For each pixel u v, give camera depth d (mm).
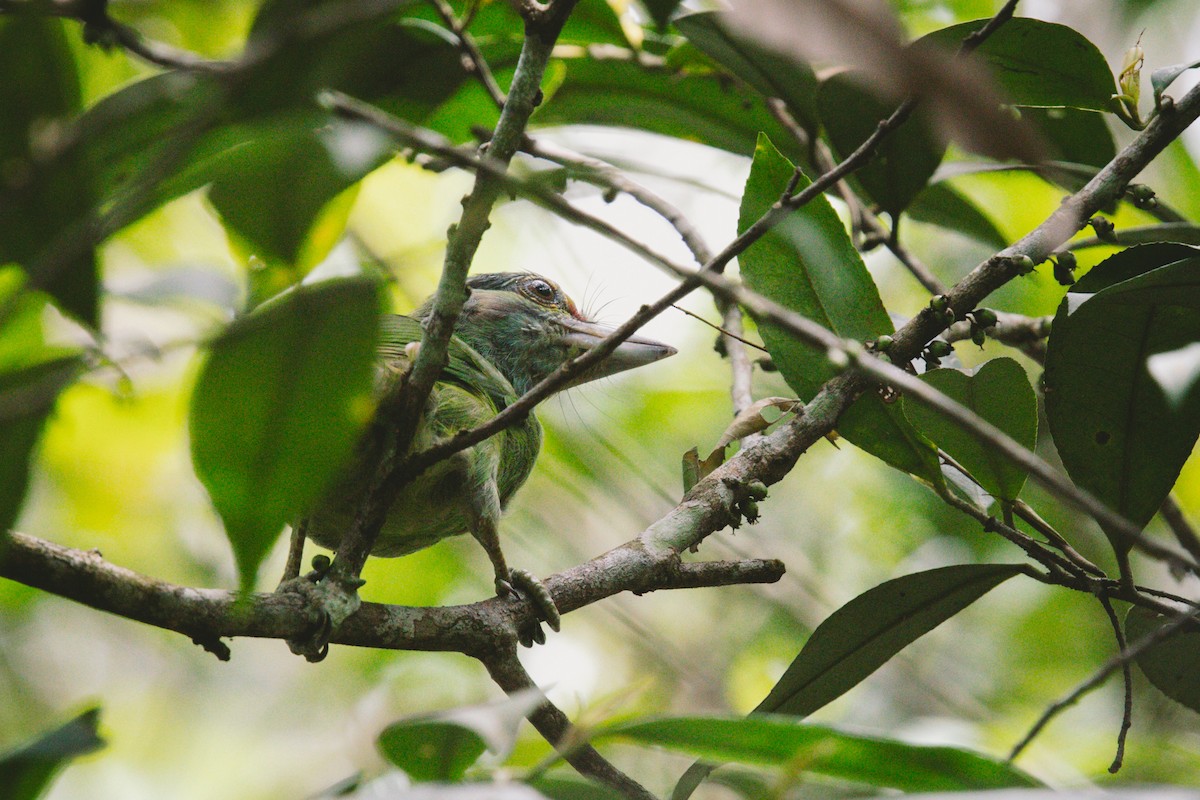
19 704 13828
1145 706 11242
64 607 14523
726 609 13312
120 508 13234
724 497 6445
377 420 6258
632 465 11680
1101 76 6340
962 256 13125
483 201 4730
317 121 4031
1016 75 6461
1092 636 12281
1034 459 3809
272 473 3463
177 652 15312
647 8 3809
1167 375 5062
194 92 4246
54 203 3826
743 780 4992
